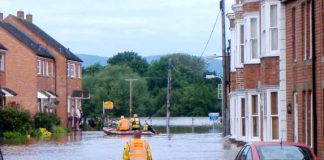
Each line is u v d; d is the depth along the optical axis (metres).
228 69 88.62
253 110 60.56
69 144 74.25
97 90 174.62
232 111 73.44
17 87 115.00
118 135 98.69
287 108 49.28
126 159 39.31
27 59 115.06
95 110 172.50
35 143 76.75
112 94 176.50
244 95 66.00
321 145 42.22
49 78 123.19
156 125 161.88
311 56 44.00
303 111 46.00
